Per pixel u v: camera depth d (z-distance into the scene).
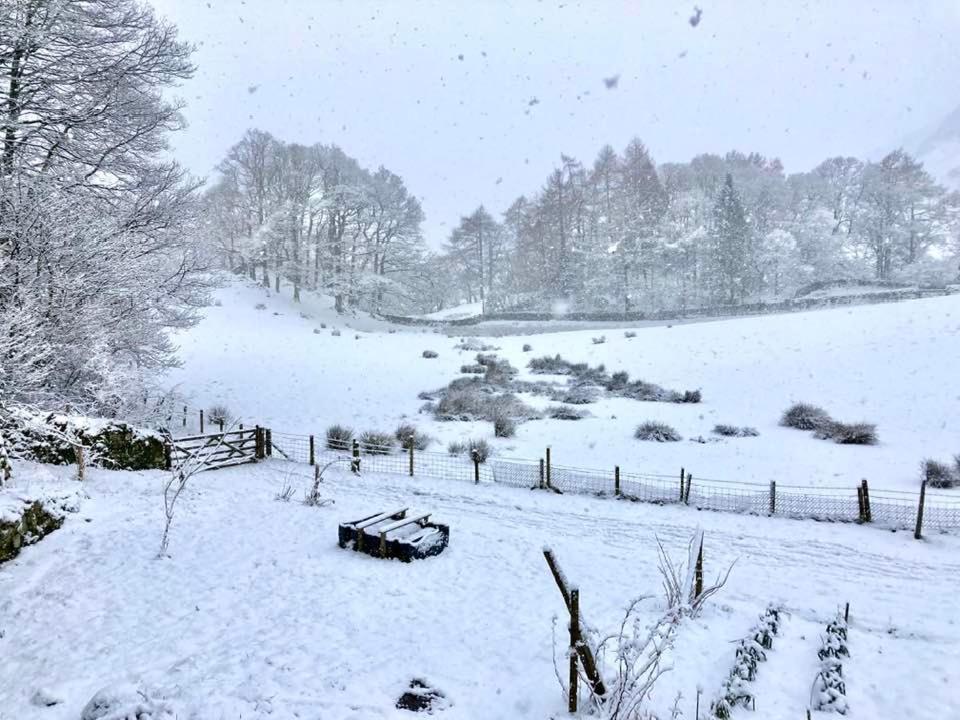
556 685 5.21
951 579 7.94
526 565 8.48
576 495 12.49
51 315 12.30
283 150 59.91
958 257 68.12
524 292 75.75
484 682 5.30
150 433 13.59
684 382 26.28
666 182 77.81
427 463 15.27
